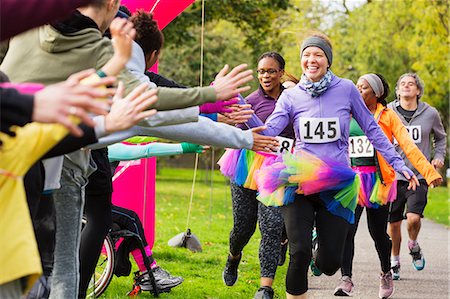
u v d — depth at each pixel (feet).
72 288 16.88
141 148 21.21
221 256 36.19
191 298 25.72
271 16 80.02
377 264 36.24
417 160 27.68
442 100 100.89
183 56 94.58
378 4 104.47
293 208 20.18
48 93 10.41
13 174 11.35
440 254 41.04
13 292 11.59
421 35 98.84
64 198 16.84
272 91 25.63
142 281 25.38
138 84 14.85
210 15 77.15
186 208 65.98
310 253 19.80
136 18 17.92
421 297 28.66
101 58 15.25
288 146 24.32
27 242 11.30
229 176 25.49
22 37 15.55
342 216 20.10
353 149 27.27
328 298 27.68
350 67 105.40
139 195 31.53
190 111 16.08
